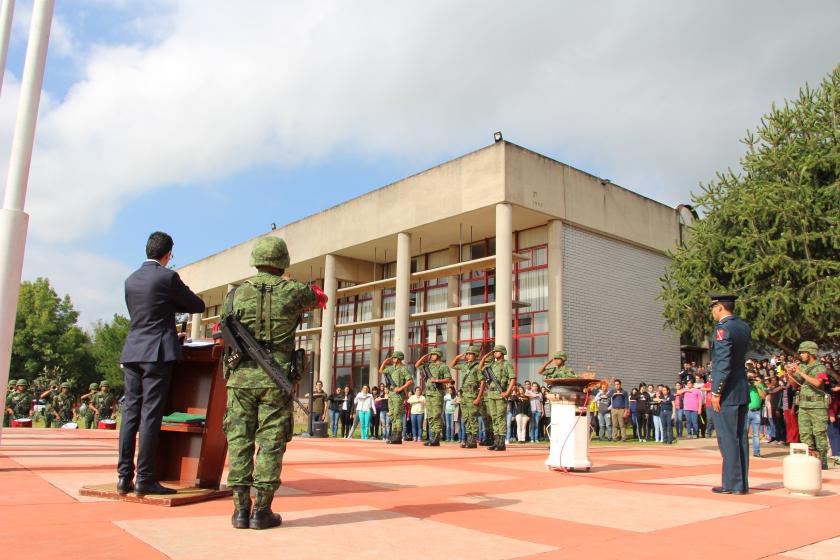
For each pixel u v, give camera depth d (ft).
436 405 48.34
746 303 49.44
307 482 21.66
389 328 106.22
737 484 21.36
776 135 51.65
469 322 92.89
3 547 10.84
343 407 76.64
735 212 50.98
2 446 32.09
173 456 18.34
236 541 11.86
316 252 104.42
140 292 16.38
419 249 100.01
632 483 24.06
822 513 17.66
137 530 12.44
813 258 48.16
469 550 11.88
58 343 209.97
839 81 50.65
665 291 60.13
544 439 68.95
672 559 11.75
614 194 87.76
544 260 83.92
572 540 13.21
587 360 81.35
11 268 20.57
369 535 12.88
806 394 34.12
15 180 21.01
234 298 14.15
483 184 77.87
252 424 13.58
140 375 16.51
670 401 61.52
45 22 21.95
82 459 26.25
